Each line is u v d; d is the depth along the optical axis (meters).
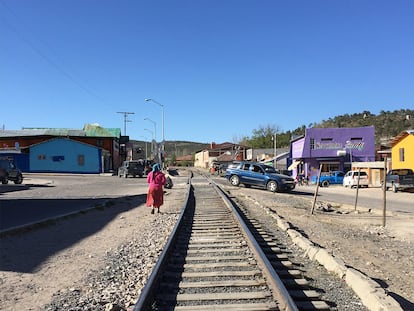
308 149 60.19
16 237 11.55
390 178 38.38
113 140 78.44
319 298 6.58
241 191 31.31
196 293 6.71
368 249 11.11
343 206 22.86
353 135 59.94
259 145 140.88
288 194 32.28
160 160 67.00
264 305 6.05
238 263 8.58
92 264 8.94
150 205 17.66
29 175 59.69
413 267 9.32
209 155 139.62
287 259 9.17
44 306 6.27
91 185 37.97
